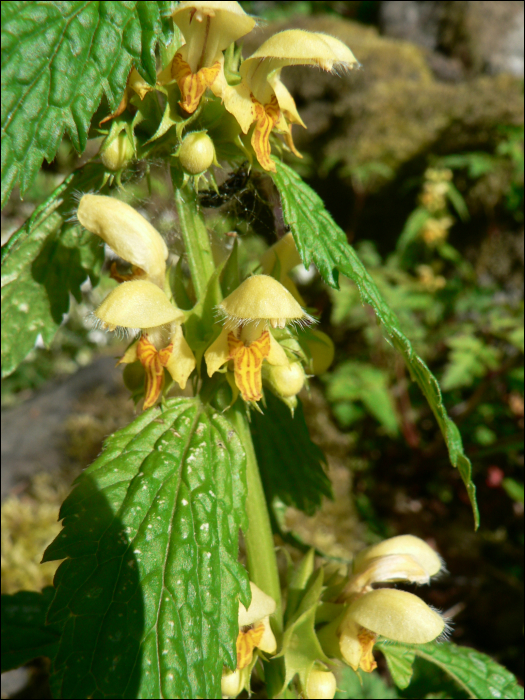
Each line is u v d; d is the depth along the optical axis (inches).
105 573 4.0
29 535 10.3
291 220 4.5
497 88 15.9
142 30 4.0
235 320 4.5
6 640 6.0
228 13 4.3
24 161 3.9
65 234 5.5
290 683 5.2
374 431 12.5
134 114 4.5
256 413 6.1
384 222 17.0
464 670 5.6
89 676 3.8
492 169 14.8
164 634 4.0
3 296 5.7
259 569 5.1
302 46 4.4
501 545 10.8
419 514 11.4
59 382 14.6
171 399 4.7
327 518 10.8
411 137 16.3
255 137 4.5
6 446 12.7
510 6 17.3
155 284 4.8
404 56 17.7
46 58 3.9
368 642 5.1
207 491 4.3
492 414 12.0
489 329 12.4
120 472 4.3
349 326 13.7
